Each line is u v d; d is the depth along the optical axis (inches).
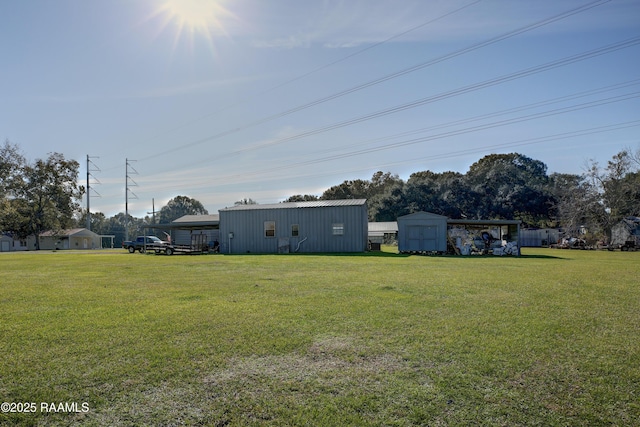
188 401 126.2
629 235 1531.7
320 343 183.5
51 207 2224.4
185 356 166.2
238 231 1182.3
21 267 625.0
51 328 211.0
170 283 394.3
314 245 1116.5
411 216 1029.8
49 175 2228.1
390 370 150.8
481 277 432.1
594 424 112.3
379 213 2196.1
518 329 206.7
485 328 208.4
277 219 1148.5
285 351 172.4
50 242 2331.4
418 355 166.9
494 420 114.1
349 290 335.9
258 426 111.2
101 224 3575.3
